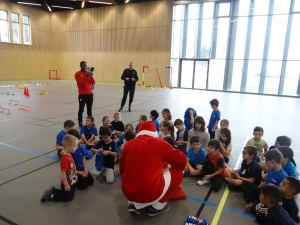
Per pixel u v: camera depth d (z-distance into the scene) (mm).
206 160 3061
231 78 15961
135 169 2133
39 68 21844
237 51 15500
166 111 4559
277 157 2438
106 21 19438
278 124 6352
